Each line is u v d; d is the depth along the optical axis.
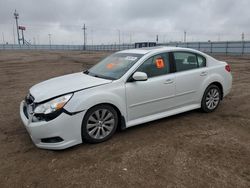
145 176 3.33
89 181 3.25
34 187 3.17
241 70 14.50
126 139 4.49
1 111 6.45
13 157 3.93
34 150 4.15
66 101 3.95
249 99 7.14
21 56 38.44
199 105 5.69
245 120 5.38
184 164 3.61
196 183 3.16
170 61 5.18
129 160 3.75
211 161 3.69
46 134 3.86
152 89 4.81
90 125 4.22
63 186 3.17
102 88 4.30
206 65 5.77
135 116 4.75
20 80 12.29
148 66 4.88
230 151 3.98
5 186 3.20
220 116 5.66
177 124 5.18
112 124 4.46
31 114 4.07
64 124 3.91
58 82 4.72
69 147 4.18
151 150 4.05
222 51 40.12
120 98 4.45
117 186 3.13
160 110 5.05
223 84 6.03
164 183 3.17
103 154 3.95
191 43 46.34
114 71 4.86
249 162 3.64
